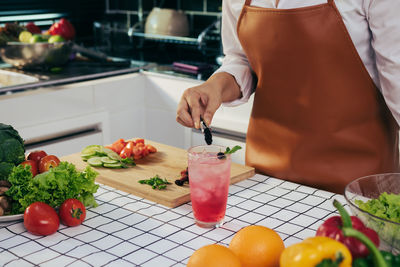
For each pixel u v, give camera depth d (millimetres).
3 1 2893
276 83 1422
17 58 2551
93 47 3322
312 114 1385
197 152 1016
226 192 981
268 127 1468
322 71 1340
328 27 1291
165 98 2711
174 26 2879
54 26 2754
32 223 942
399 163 1552
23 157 1150
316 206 1087
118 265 837
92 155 1438
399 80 1207
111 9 3385
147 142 1598
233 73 1447
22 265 840
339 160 1387
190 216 1050
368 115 1350
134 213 1065
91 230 979
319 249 598
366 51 1309
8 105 2236
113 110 2680
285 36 1346
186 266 802
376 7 1215
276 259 765
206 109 1310
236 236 792
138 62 2881
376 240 690
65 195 1032
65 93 2439
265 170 1494
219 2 2980
